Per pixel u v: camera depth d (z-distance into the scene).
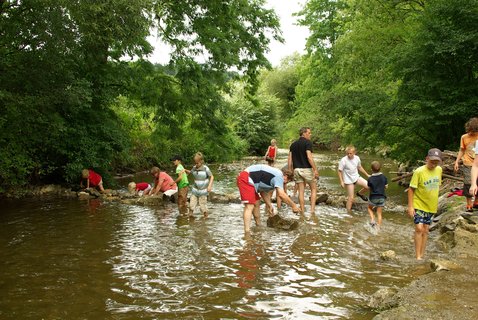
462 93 13.55
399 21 17.73
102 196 13.42
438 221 8.77
